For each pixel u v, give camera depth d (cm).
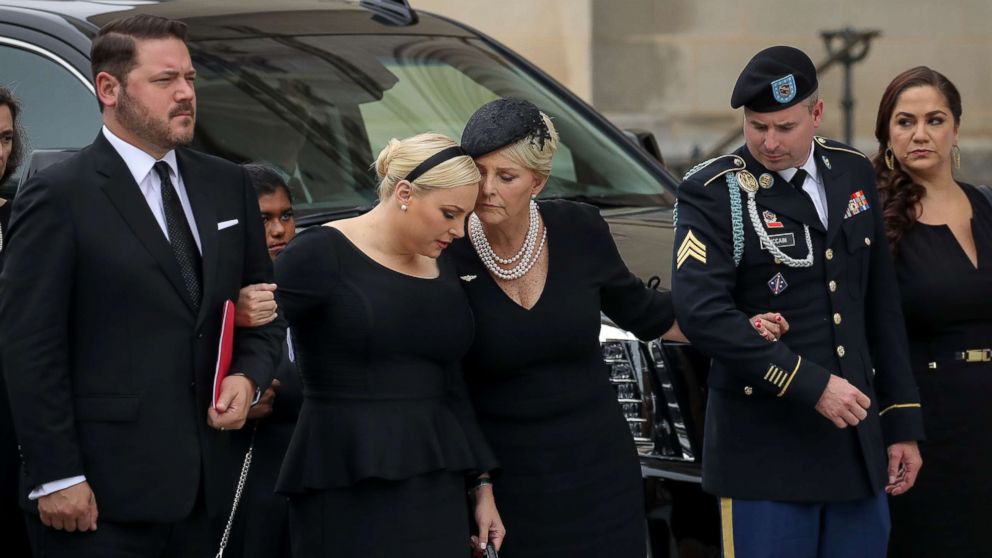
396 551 1436
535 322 1498
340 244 1438
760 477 1563
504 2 4369
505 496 1524
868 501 1587
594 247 1545
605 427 1541
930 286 1752
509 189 1435
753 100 1521
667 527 1680
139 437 1427
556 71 4397
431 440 1448
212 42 2047
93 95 1881
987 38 4547
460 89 2167
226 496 1502
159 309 1434
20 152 1709
